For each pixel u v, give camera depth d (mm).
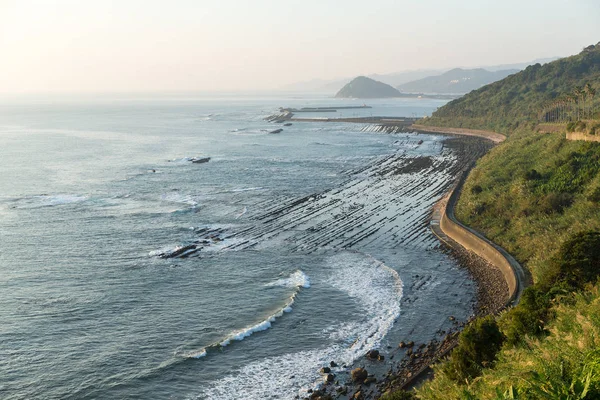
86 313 42156
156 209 76312
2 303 43719
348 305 43688
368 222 69938
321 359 35281
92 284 48062
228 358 35562
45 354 35938
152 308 43281
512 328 25578
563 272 32000
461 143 158250
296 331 39250
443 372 25875
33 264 52969
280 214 74438
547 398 10547
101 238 61938
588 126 74625
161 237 62781
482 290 45969
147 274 50688
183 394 31719
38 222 68375
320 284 48375
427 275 50281
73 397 31422
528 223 54375
